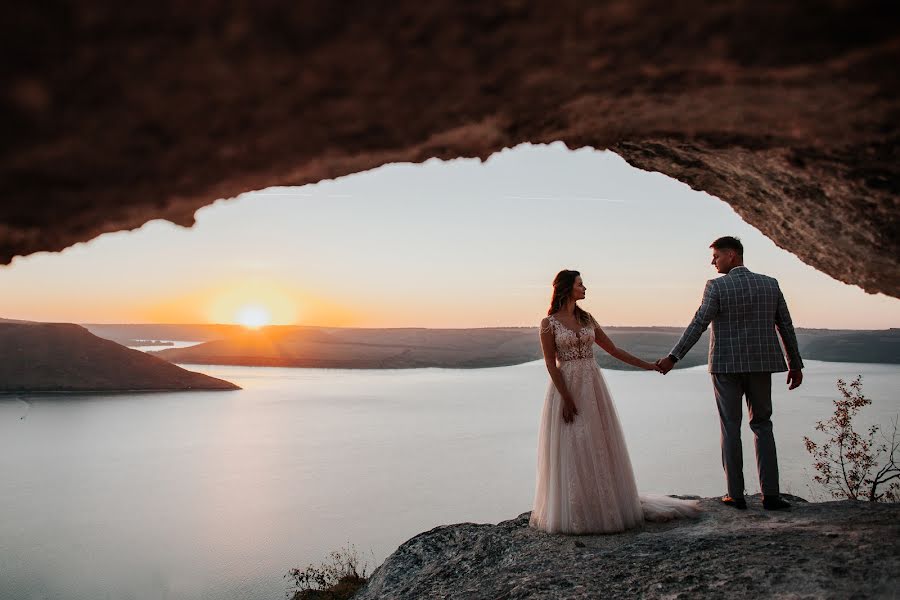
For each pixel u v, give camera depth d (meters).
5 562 41.09
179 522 51.69
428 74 1.07
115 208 1.20
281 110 1.05
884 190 1.95
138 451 92.00
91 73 0.83
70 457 86.94
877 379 171.75
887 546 2.64
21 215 1.14
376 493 63.94
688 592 2.56
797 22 1.04
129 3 0.75
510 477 73.44
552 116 1.51
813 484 7.09
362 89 1.05
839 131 1.68
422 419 130.25
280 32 0.85
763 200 2.69
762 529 3.36
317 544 44.69
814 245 2.73
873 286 2.66
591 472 3.88
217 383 186.38
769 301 3.86
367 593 3.99
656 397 174.75
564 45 1.08
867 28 1.05
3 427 109.06
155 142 1.02
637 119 1.67
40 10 0.73
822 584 2.38
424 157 1.55
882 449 6.62
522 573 3.31
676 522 3.94
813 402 121.19
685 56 1.17
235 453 90.31
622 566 3.04
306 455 88.50
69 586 36.06
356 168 1.47
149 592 34.66
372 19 0.88
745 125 1.71
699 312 4.01
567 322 4.14
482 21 0.96
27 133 0.89
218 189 1.29
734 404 4.02
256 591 34.34
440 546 4.21
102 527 50.34
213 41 0.84
